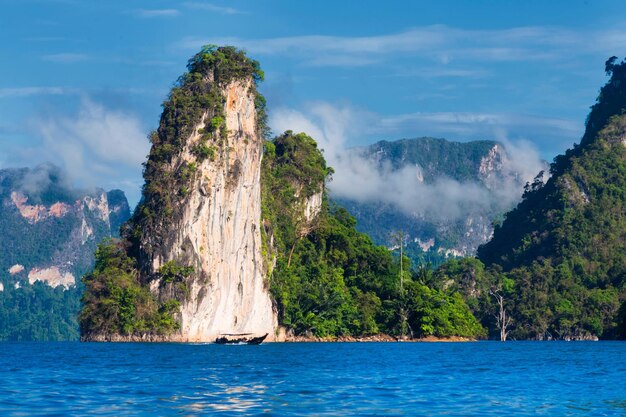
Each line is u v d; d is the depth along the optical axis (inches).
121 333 6520.7
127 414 2039.9
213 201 6614.2
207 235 6565.0
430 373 3400.6
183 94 6820.9
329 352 5162.4
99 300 6619.1
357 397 2439.7
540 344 7770.7
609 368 3784.5
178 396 2409.0
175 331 6407.5
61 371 3319.4
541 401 2413.9
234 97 6924.2
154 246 6525.6
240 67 6998.0
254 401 2311.8
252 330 6948.8
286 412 2098.9
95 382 2824.8
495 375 3336.6
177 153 6648.6
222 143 6722.4
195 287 6491.1
